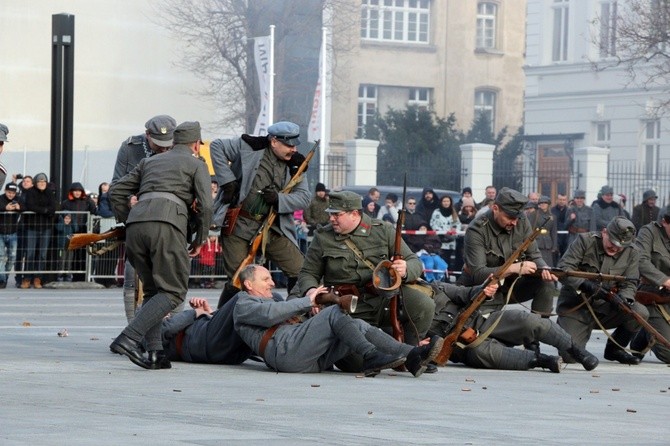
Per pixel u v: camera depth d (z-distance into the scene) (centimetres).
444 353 1366
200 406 1007
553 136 6788
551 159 6831
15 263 2914
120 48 6241
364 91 8106
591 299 1609
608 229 1593
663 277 1644
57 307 2356
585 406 1105
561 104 6812
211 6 6419
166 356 1328
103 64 6200
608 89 6556
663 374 1500
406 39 8262
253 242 1495
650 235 1675
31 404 998
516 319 1473
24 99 6050
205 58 6394
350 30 7800
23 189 2939
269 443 812
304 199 1515
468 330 1402
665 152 6322
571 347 1487
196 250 1338
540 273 1505
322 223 2464
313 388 1167
